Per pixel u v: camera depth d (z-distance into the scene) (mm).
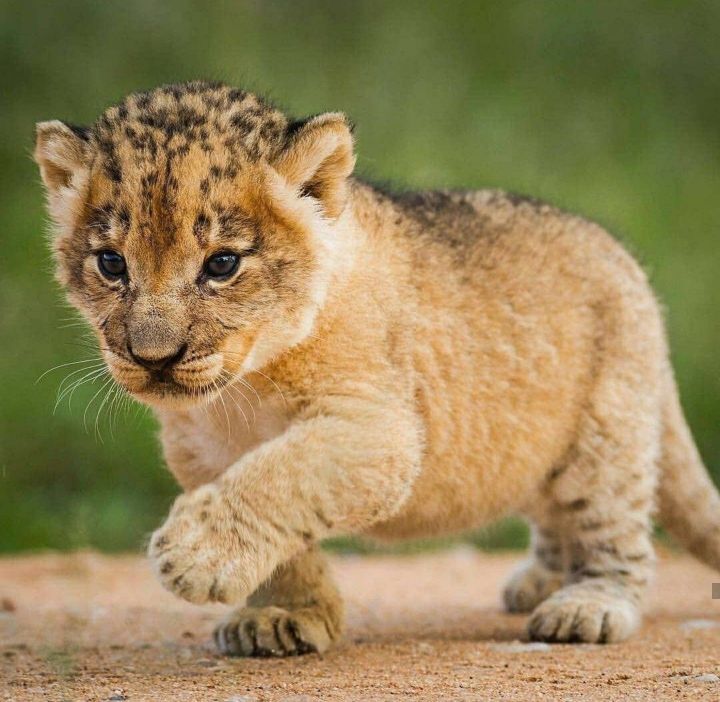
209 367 9328
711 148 24344
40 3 23062
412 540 11648
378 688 8914
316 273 9719
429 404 10438
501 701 8438
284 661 10008
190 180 9336
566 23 25203
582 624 10969
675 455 12766
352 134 9992
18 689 8977
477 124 23594
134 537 17891
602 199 22500
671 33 25406
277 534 9211
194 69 23078
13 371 19578
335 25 24781
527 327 11094
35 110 22359
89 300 9750
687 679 9109
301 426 9547
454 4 25297
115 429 18969
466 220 11297
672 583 15359
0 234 21297
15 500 18406
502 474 11188
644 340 11922
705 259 22234
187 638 11289
